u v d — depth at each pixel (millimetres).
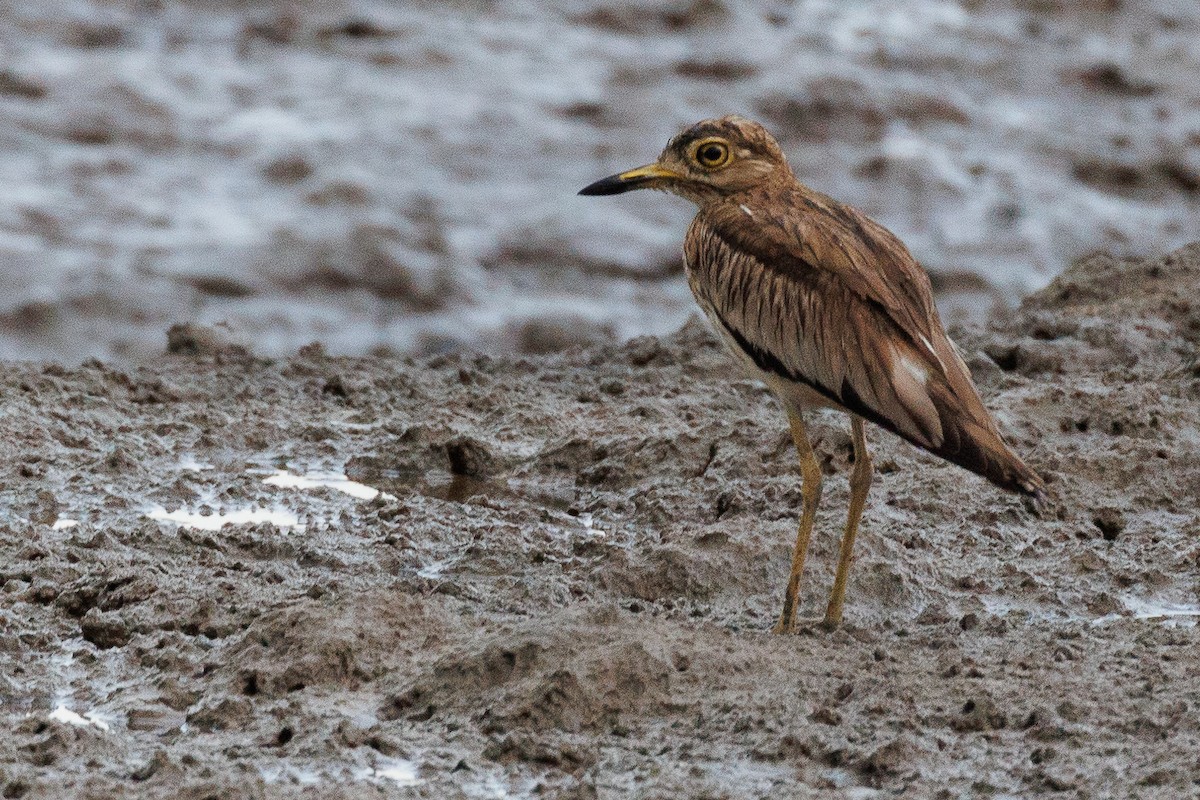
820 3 44250
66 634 9984
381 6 41688
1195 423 13391
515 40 40406
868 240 9906
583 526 11867
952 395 9352
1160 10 45281
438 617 9766
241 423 13711
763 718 8641
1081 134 37906
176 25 40156
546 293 30500
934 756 8320
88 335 27984
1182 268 17094
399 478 12984
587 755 8398
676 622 9617
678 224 33031
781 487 11906
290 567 10906
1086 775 8078
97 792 7984
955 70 40812
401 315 29422
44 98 35812
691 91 38156
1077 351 15250
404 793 8055
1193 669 9188
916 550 11117
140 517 11766
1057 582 10820
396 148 34875
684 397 14438
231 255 30328
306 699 9039
